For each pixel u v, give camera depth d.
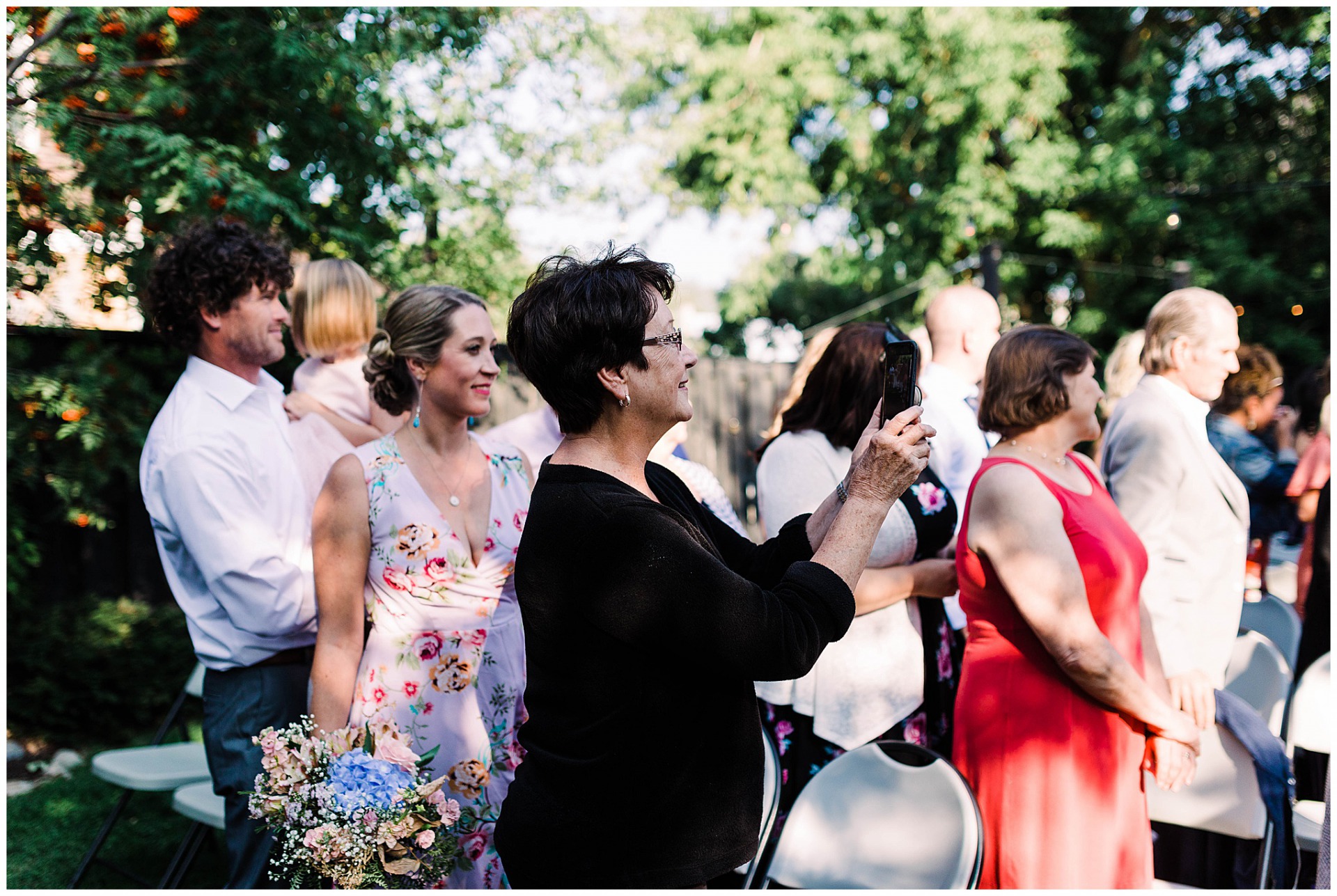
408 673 2.19
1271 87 10.95
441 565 2.21
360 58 4.07
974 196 11.18
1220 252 10.82
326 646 2.20
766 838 2.28
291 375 4.38
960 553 2.36
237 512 2.35
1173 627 2.66
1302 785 3.05
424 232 5.05
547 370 1.46
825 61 11.37
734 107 11.73
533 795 1.46
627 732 1.40
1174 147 10.91
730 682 1.45
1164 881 2.58
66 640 4.89
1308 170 10.82
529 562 1.44
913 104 11.70
